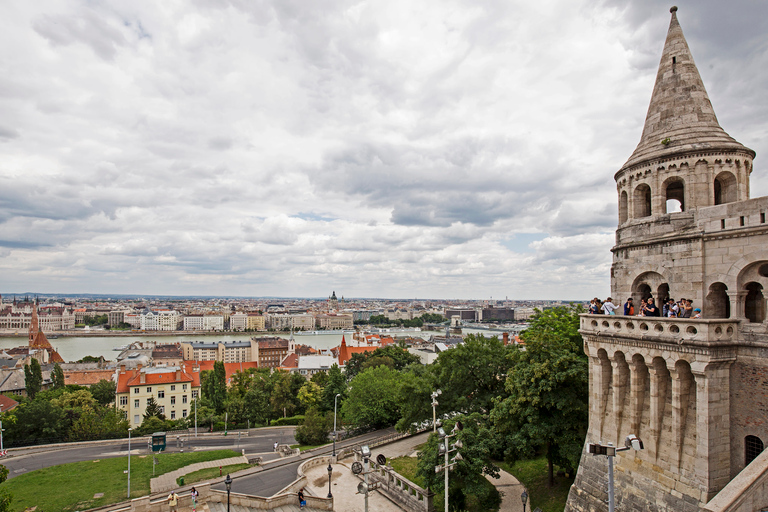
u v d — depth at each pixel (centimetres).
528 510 4369
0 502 3325
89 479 5791
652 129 3503
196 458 6812
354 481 5741
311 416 8162
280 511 4838
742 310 2725
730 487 2345
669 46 3531
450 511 4397
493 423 4916
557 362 4153
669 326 2823
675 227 3148
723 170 3105
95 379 14662
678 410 2794
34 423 8412
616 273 3678
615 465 3238
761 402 2564
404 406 6700
